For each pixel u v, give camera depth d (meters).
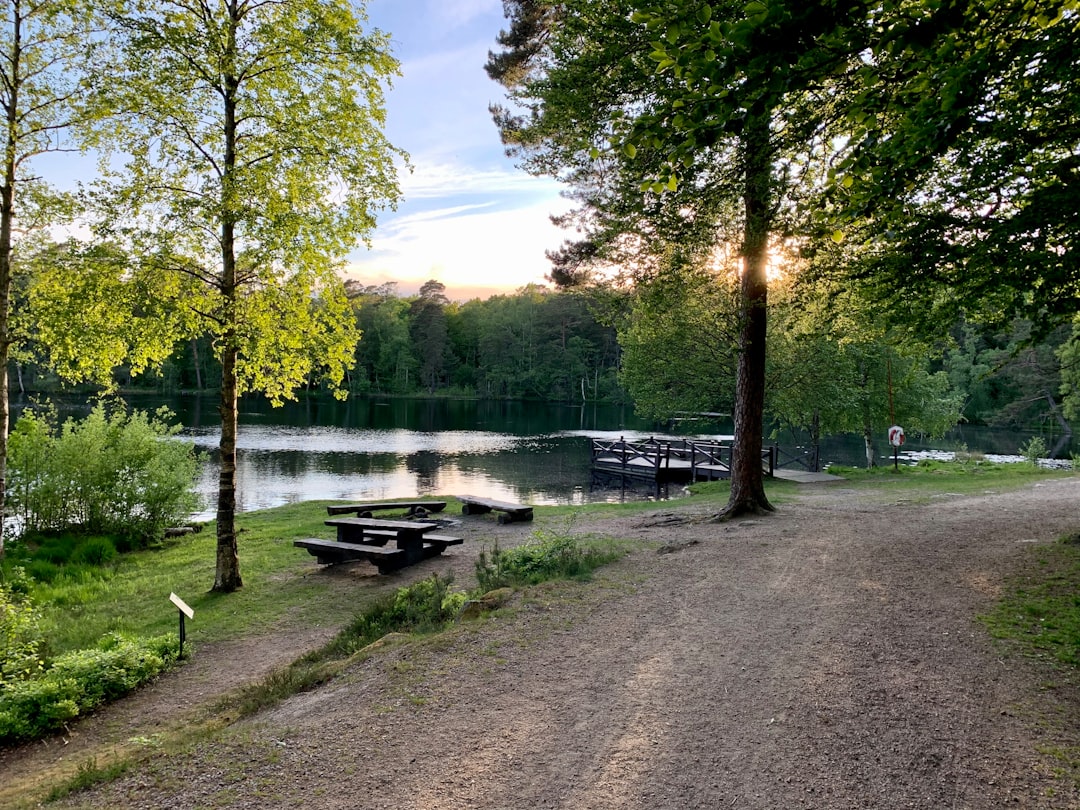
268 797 3.15
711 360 19.73
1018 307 6.29
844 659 4.59
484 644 5.04
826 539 8.52
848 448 36.00
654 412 22.14
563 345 74.44
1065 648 4.62
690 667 4.55
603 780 3.21
